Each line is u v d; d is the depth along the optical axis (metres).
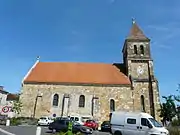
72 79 42.59
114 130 22.02
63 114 39.34
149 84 41.38
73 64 47.78
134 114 21.62
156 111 38.28
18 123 34.88
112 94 40.62
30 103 40.34
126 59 45.62
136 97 40.47
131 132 21.00
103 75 44.09
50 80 42.09
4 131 22.83
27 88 41.34
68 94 40.72
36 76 43.28
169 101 34.84
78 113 39.44
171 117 34.06
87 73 44.72
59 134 16.08
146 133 20.27
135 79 41.88
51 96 40.72
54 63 47.94
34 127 30.92
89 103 40.09
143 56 44.16
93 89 41.06
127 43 45.78
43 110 39.88
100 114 39.22
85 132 24.55
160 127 20.41
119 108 39.62
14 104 39.81
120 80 42.31
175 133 22.52
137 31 49.09
